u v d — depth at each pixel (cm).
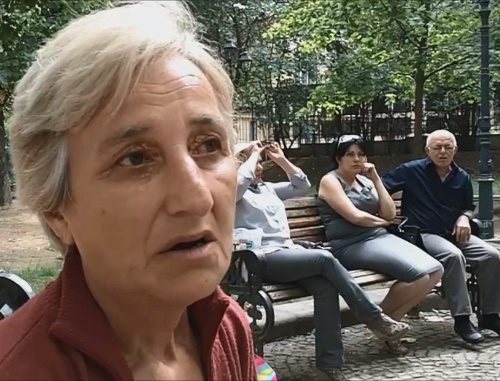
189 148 95
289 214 497
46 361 94
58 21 707
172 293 93
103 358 96
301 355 490
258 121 2106
